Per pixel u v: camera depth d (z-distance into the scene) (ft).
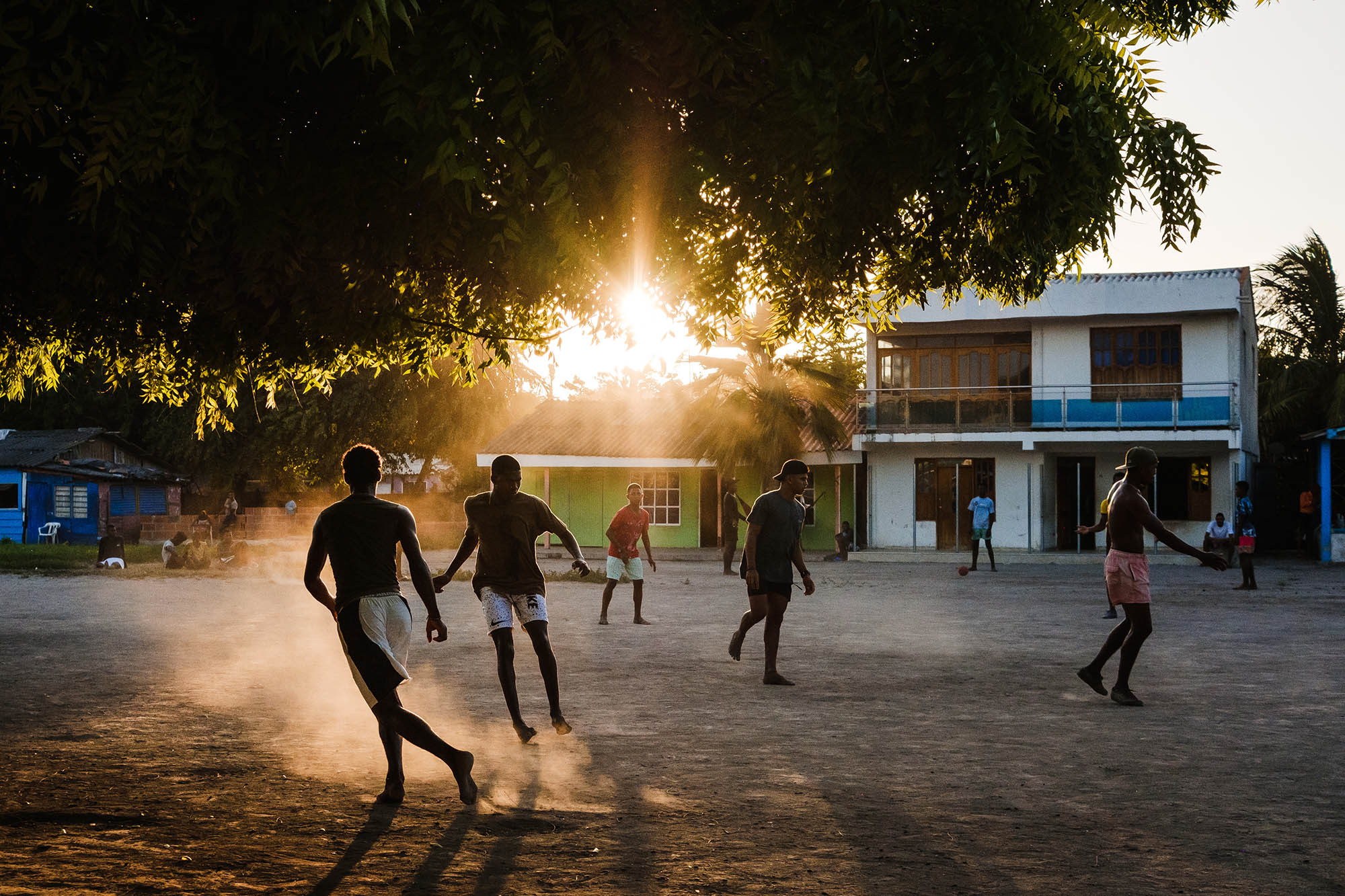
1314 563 97.25
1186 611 54.49
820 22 15.11
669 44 14.64
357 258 18.07
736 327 24.44
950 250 20.72
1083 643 41.83
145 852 15.80
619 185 15.15
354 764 21.68
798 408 109.19
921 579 77.30
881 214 18.74
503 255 16.80
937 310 110.22
